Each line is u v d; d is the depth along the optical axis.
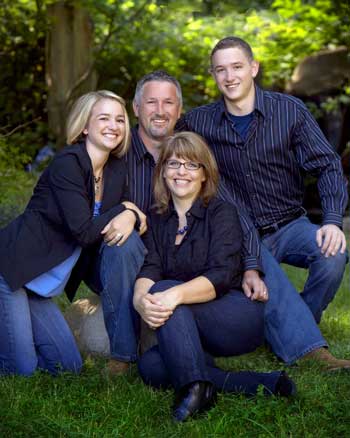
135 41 10.94
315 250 4.18
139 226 3.71
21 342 3.65
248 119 4.26
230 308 3.52
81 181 3.67
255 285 3.71
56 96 10.27
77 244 3.72
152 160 4.18
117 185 3.85
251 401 3.26
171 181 3.66
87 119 3.76
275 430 3.09
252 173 4.28
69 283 3.95
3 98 11.14
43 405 3.27
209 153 3.69
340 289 5.62
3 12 10.63
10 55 11.02
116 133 3.75
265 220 4.35
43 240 3.66
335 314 5.04
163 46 10.99
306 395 3.34
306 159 4.24
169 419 3.21
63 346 3.76
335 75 11.04
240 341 3.55
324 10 10.08
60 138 10.30
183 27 11.02
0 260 3.60
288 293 4.04
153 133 4.19
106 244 3.65
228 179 4.38
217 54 4.20
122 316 3.68
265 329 4.05
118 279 3.64
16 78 11.10
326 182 4.18
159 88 4.16
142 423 3.17
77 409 3.28
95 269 3.84
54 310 3.82
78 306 4.25
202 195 3.72
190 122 4.40
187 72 11.34
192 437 3.02
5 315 3.65
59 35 10.19
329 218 4.11
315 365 3.89
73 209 3.61
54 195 3.67
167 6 10.55
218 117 4.31
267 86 11.26
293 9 10.09
